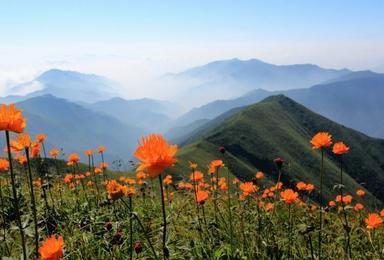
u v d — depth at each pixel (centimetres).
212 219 711
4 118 376
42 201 827
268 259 530
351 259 588
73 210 826
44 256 342
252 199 845
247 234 626
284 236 617
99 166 1155
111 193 444
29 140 422
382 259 600
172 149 339
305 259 552
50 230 696
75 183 1077
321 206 573
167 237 512
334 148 607
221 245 539
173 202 927
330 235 680
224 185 962
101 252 552
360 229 771
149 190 1073
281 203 817
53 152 1132
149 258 505
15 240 611
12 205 752
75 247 565
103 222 616
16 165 1002
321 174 583
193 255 527
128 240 564
